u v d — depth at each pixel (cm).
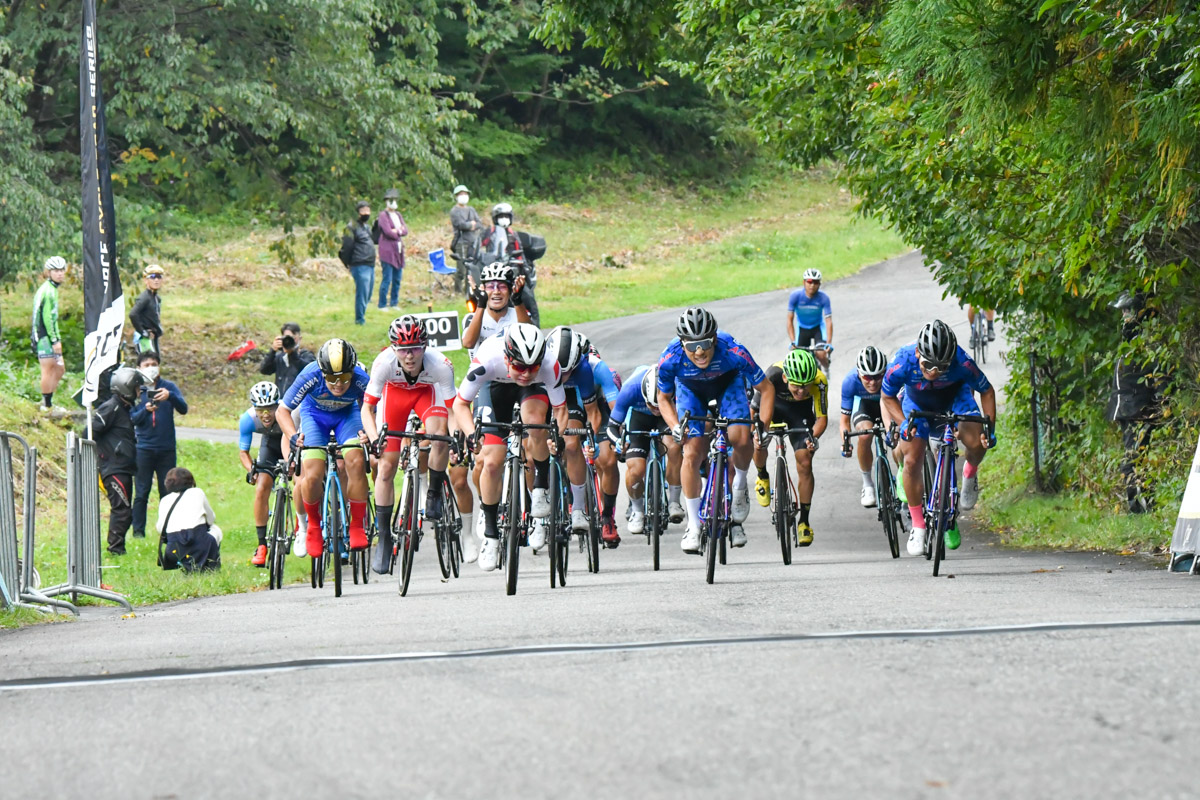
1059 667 1349
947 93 2173
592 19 5306
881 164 3753
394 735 1179
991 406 2808
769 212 14675
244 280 9906
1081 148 2227
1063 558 2884
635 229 13512
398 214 8581
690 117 15438
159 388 3850
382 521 2697
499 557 2531
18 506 4319
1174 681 1271
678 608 1983
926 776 978
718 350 2678
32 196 6138
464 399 2442
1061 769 984
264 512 3406
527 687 1360
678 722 1171
